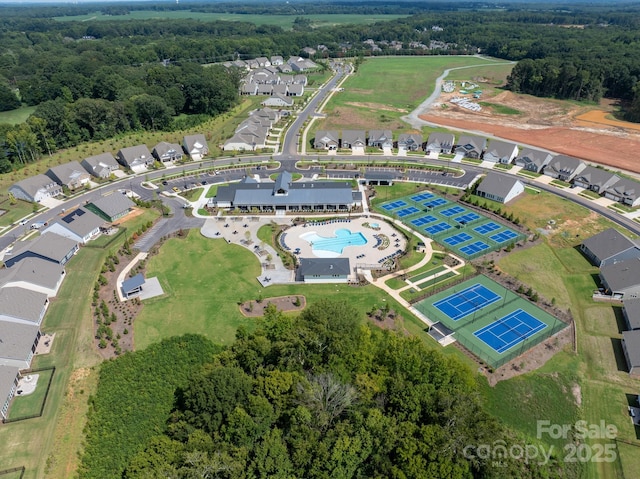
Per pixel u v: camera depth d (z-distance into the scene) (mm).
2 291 83562
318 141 175125
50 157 162500
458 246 109500
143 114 191500
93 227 113062
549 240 111812
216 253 107125
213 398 58406
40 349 78312
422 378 61688
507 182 132500
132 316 86562
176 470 50125
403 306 89312
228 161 164750
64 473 58938
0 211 127250
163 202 132375
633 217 121938
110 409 68000
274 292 93375
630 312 82812
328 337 65250
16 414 66250
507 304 89938
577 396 70062
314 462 51594
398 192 137750
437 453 50406
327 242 111188
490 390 70625
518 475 54031
